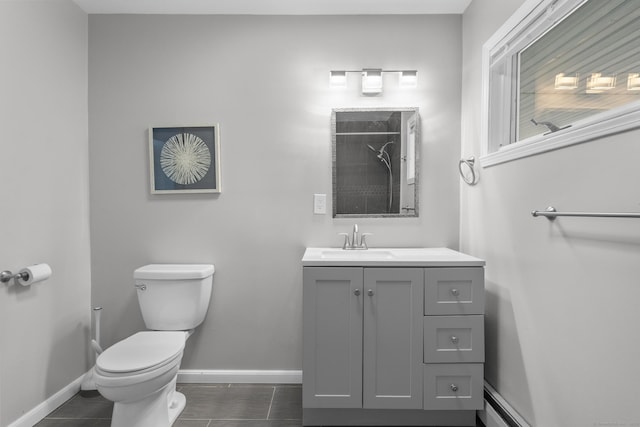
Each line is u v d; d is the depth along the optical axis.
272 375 2.20
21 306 1.71
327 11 2.16
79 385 2.09
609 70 1.09
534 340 1.45
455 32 2.20
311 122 2.21
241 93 2.20
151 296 1.99
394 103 2.21
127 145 2.20
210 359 2.21
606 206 1.08
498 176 1.74
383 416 1.76
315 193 2.21
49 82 1.89
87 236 2.19
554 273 1.33
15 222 1.68
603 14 1.12
